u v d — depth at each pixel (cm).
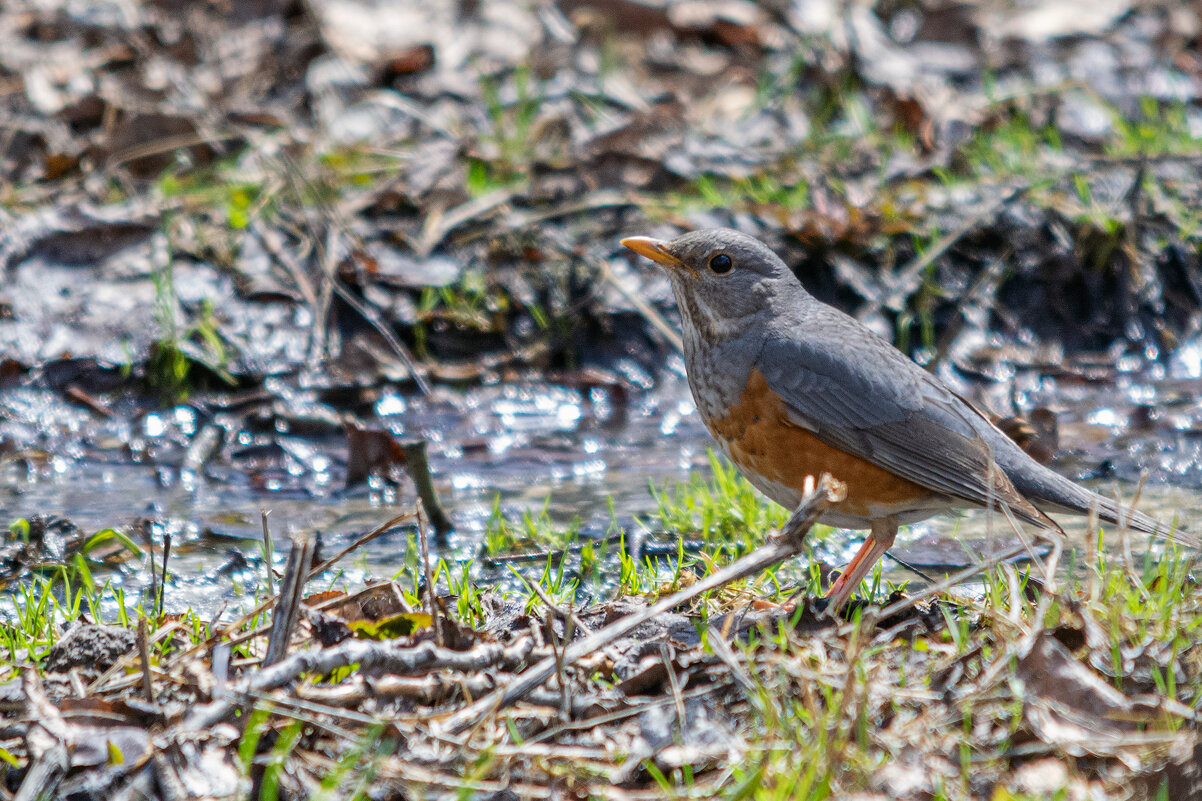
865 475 786
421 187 1405
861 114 1567
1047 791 523
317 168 1423
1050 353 1303
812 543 918
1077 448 1121
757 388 805
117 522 955
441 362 1256
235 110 1547
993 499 748
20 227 1328
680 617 702
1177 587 698
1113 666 607
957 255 1352
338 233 1324
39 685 578
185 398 1188
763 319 820
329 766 539
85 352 1213
